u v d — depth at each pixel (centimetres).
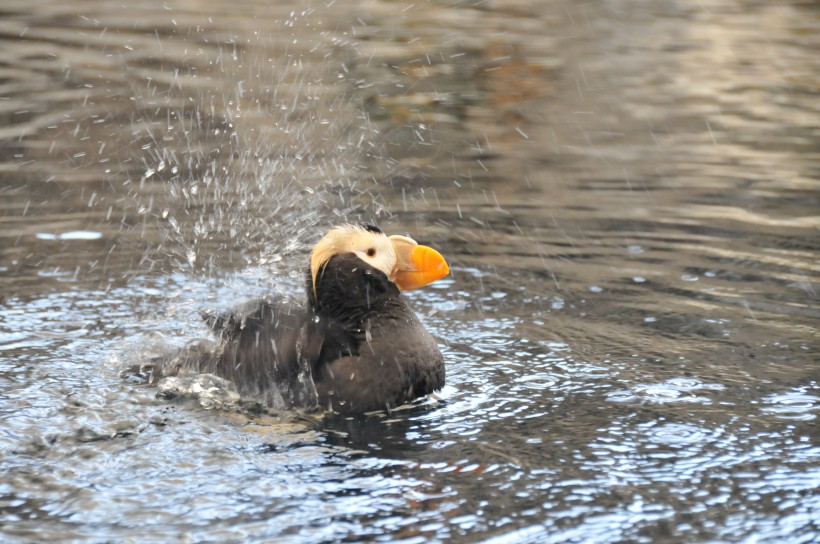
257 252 1155
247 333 827
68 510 627
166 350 886
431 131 1636
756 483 667
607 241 1201
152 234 1202
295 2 2469
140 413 770
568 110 1772
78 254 1140
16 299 1019
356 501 640
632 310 1008
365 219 1264
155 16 2264
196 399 797
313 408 784
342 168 1445
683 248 1174
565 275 1105
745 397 809
